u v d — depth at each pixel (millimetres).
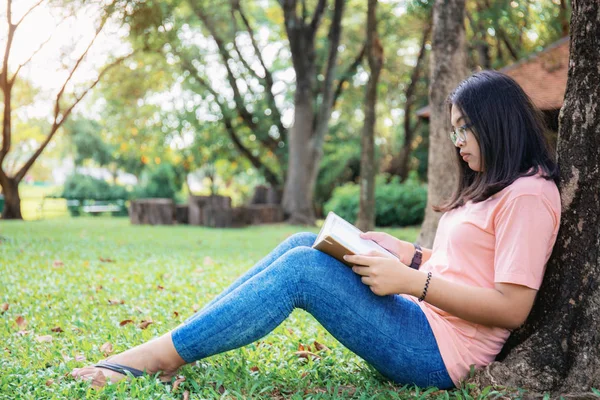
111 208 24516
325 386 2803
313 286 2467
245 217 16562
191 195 16938
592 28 2432
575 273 2412
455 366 2488
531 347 2469
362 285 2490
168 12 13805
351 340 2520
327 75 18078
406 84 25328
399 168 26406
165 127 21062
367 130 13438
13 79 15398
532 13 11641
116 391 2461
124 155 27500
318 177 24422
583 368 2342
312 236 2943
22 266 6801
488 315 2355
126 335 3613
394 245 2932
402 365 2506
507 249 2328
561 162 2510
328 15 20703
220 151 22500
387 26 18656
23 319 4047
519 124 2469
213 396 2547
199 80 20062
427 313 2559
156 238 11508
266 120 20719
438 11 7398
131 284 5723
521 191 2346
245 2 21281
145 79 19547
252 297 2482
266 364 3068
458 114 2559
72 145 30094
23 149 34969
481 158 2535
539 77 12805
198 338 2543
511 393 2350
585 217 2404
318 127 18312
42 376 2750
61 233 12016
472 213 2498
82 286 5551
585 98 2447
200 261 7863
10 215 17828
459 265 2482
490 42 15406
